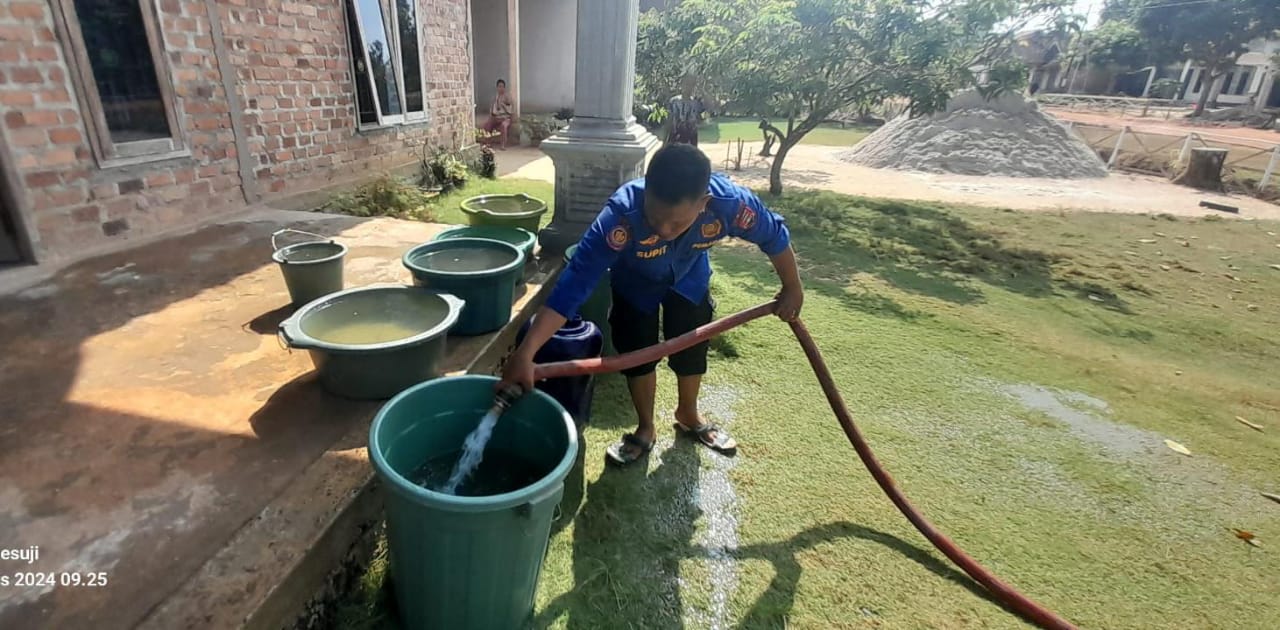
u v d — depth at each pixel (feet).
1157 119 80.43
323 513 5.28
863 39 21.53
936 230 22.67
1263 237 23.62
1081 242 21.97
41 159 10.13
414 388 5.61
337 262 9.16
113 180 11.37
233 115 13.97
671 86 41.98
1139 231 23.97
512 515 4.46
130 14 11.30
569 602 5.84
